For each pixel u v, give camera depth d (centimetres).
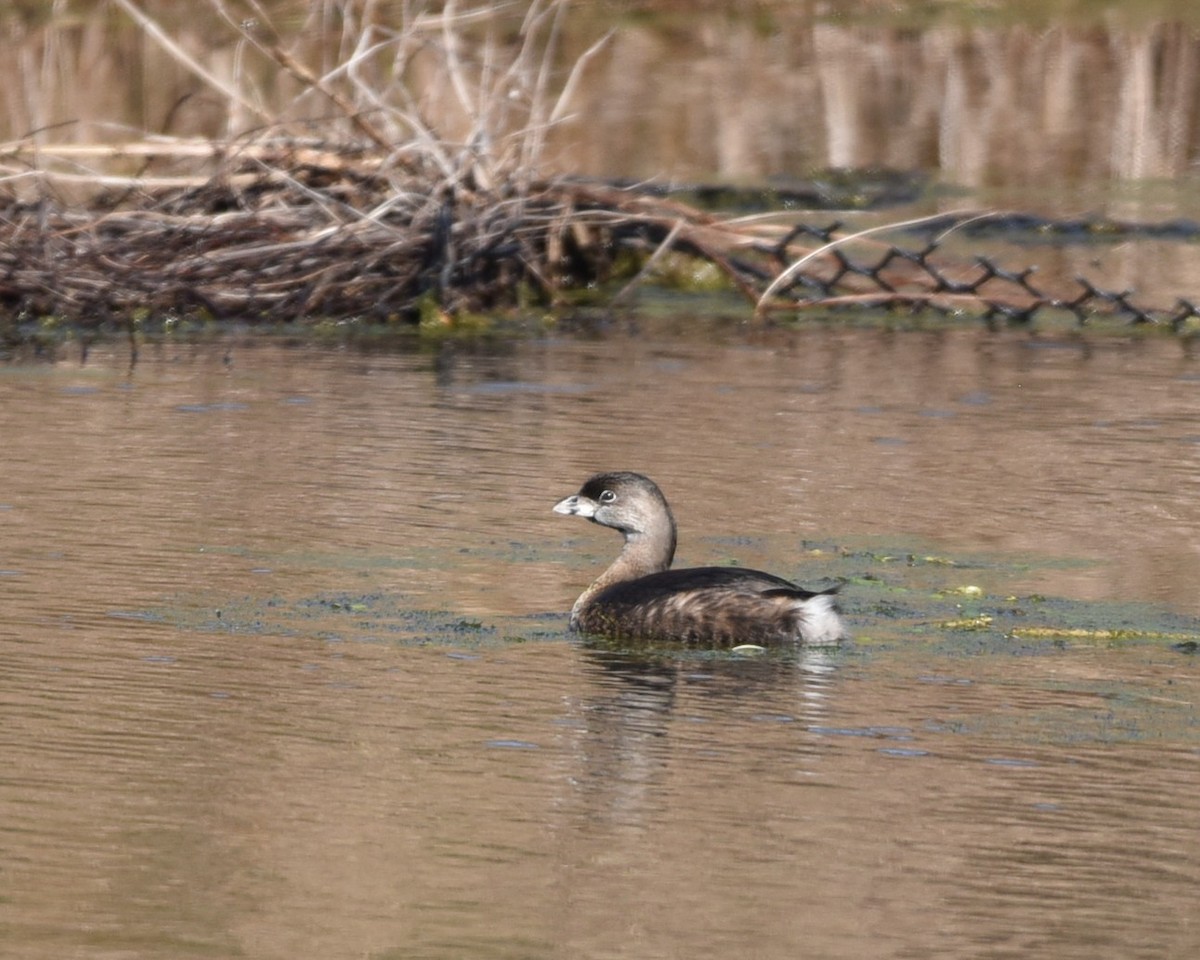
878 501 1633
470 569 1424
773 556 1452
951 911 859
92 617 1276
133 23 4338
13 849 906
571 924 839
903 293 2644
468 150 2616
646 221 2702
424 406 2008
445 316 2533
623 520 1349
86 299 2520
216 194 2647
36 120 2769
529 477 1702
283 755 1037
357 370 2216
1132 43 4884
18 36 4272
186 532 1496
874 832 946
